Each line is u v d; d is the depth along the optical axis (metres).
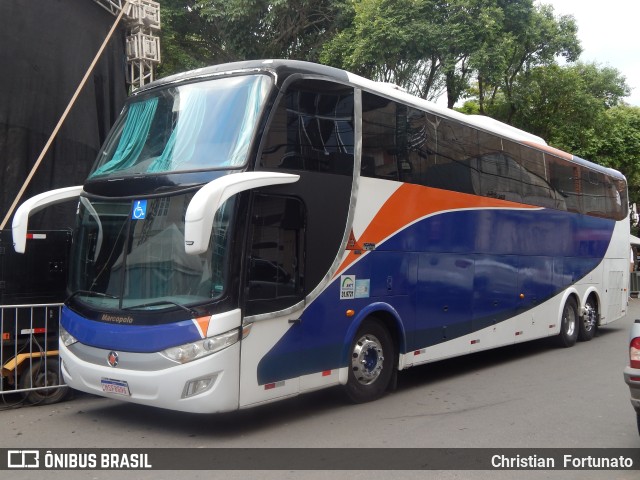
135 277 6.57
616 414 7.50
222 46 20.38
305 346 6.93
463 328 9.66
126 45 12.72
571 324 13.29
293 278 6.82
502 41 17.86
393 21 17.06
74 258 7.31
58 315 8.05
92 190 7.32
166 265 6.41
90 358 6.70
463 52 17.78
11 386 7.91
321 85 7.32
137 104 7.71
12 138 10.30
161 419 7.19
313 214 7.06
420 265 8.71
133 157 7.25
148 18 12.66
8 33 10.24
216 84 7.09
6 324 7.57
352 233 7.58
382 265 8.04
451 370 10.52
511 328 10.98
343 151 7.52
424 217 8.83
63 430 6.77
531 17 19.19
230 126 6.71
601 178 14.92
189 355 6.02
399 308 8.33
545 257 12.16
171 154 6.92
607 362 11.26
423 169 8.88
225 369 6.05
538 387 9.07
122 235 6.80
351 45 17.73
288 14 19.17
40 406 7.80
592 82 25.50
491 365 11.01
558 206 12.71
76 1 11.38
